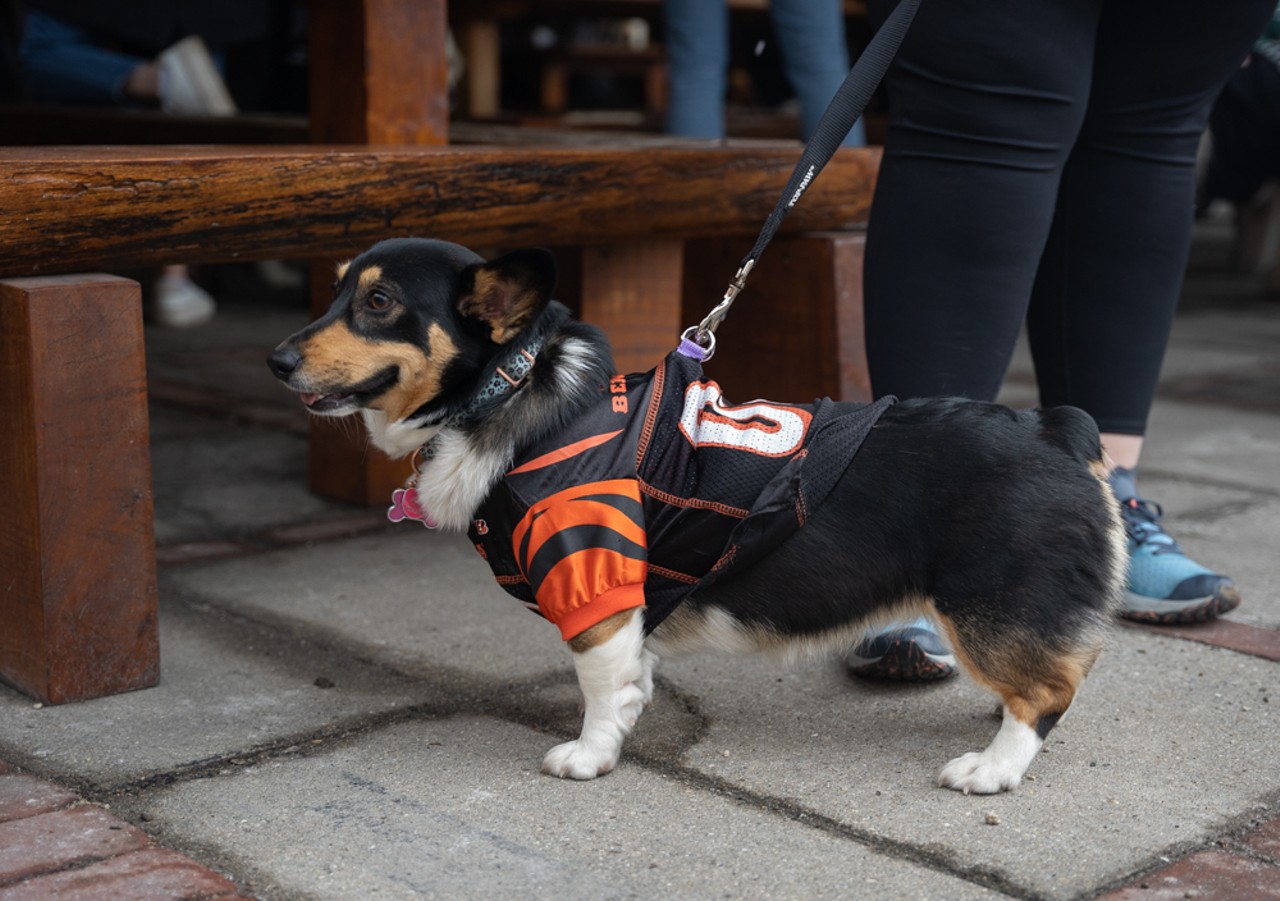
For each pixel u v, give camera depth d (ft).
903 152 9.00
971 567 7.25
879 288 9.20
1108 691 8.92
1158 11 9.11
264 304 25.90
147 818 7.07
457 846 6.79
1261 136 21.65
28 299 8.07
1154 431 16.98
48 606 8.44
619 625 7.42
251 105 25.48
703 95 16.90
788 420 7.61
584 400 7.58
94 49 22.30
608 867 6.57
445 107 12.50
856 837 6.93
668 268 13.26
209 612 10.48
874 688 9.03
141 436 8.66
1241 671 9.31
